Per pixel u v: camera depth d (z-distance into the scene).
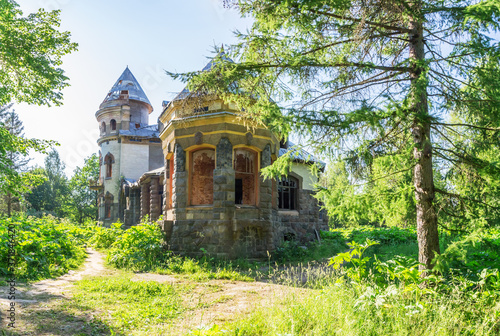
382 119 6.52
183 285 9.41
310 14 6.87
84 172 55.16
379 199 6.78
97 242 19.05
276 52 7.47
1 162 15.24
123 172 35.72
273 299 7.06
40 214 47.19
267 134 15.99
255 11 6.98
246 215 14.97
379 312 4.96
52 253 11.84
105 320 5.84
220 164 14.80
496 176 6.49
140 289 8.35
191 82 7.26
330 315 5.16
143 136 36.34
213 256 14.09
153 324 5.84
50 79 16.84
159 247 14.09
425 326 4.78
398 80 7.11
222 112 14.73
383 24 7.08
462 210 6.74
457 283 6.28
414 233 23.50
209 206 14.80
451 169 7.21
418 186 6.96
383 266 6.54
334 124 6.26
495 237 13.23
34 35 16.03
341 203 6.61
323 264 13.66
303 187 22.73
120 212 34.31
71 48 17.27
